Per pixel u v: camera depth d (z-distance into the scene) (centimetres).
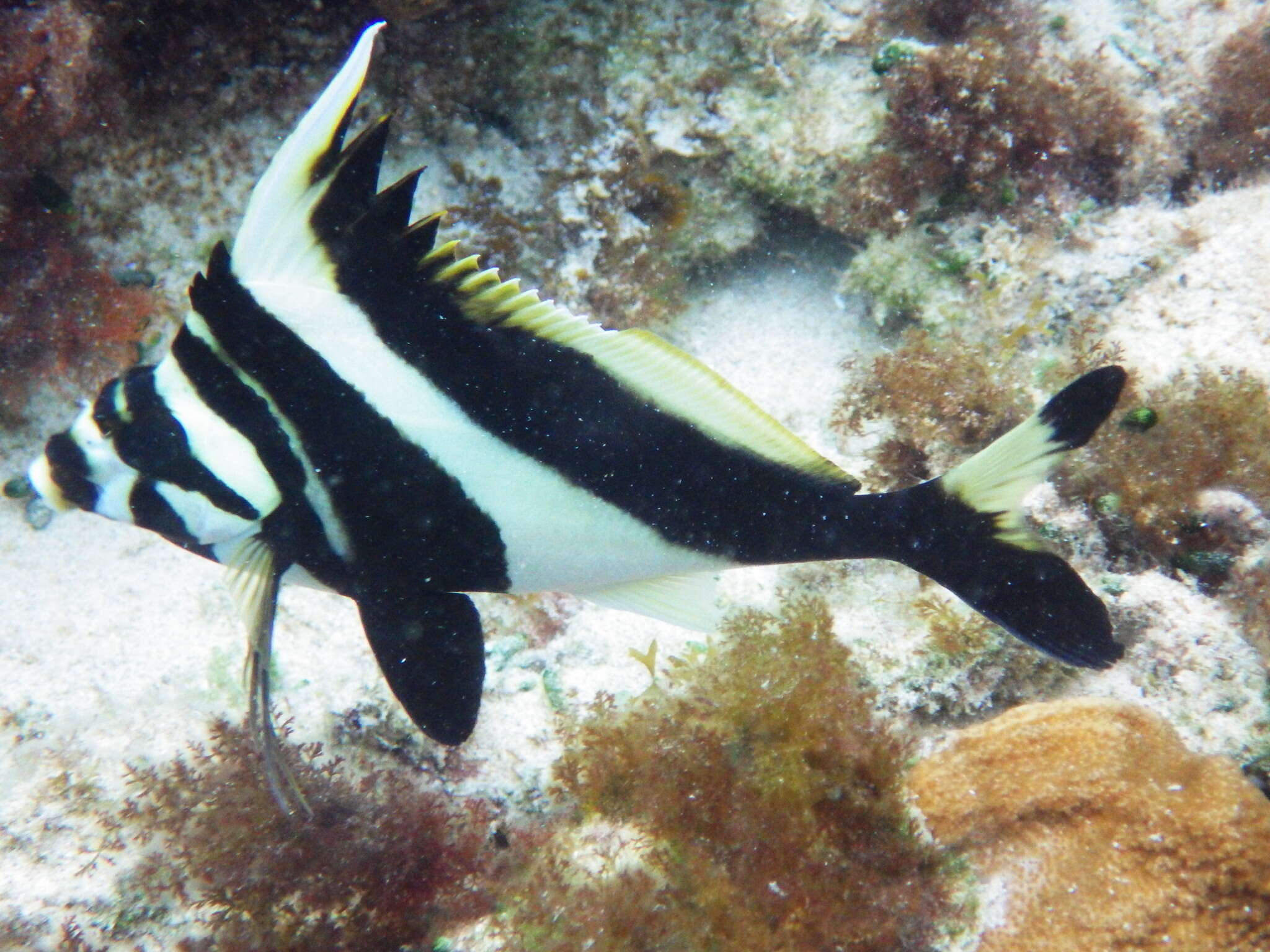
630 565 33
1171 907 35
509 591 34
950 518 34
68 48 42
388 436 31
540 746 42
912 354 45
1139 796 36
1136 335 46
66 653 46
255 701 32
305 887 39
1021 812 37
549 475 32
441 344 31
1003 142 47
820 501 33
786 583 43
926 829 37
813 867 36
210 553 33
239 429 31
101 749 43
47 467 32
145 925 39
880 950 36
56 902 40
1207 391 42
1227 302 45
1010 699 40
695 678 39
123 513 32
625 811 39
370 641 34
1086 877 36
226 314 30
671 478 32
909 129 47
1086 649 34
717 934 36
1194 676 39
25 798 42
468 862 40
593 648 43
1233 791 35
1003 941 36
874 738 38
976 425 44
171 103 47
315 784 40
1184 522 42
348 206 30
